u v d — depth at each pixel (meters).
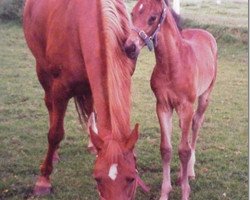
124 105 2.49
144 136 4.84
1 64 8.08
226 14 10.51
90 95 3.56
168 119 3.39
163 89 3.33
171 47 3.24
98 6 2.90
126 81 2.64
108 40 2.68
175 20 3.60
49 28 3.51
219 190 3.67
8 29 11.01
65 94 3.43
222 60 8.32
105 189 2.20
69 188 3.65
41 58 3.82
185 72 3.30
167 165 3.37
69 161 4.15
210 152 4.43
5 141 4.61
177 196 3.58
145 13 3.17
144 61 8.44
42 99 6.11
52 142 3.54
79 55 3.20
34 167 4.02
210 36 4.07
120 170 2.22
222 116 5.57
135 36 3.04
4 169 3.98
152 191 3.63
